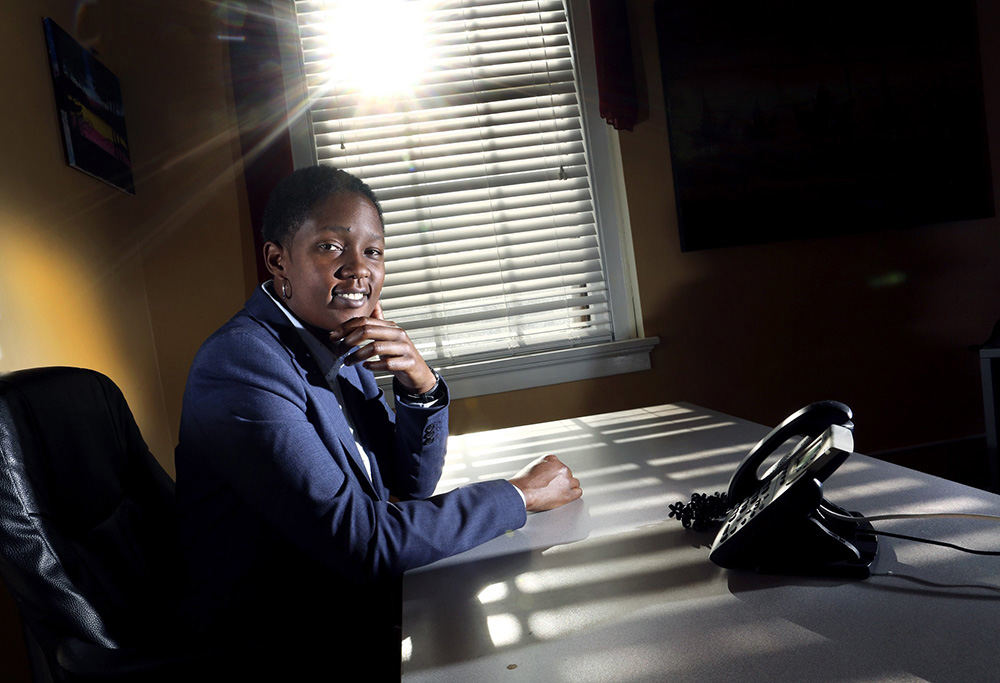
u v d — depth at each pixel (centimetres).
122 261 253
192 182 280
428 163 296
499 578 87
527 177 301
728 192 299
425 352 297
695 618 70
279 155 277
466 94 299
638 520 101
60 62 207
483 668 66
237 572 102
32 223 184
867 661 59
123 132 261
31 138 188
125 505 113
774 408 309
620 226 305
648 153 298
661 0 294
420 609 81
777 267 307
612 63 287
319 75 293
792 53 300
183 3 279
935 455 318
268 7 277
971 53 310
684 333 303
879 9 304
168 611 106
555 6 304
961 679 55
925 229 315
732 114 298
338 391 126
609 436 159
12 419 95
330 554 92
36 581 92
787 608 70
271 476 93
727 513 92
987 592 68
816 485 74
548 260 301
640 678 61
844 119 303
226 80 281
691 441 144
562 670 64
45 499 96
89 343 213
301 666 93
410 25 297
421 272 296
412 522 95
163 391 279
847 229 306
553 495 110
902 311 315
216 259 282
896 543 81
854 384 313
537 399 299
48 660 97
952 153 310
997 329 258
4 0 182
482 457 155
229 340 102
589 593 80
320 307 108
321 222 105
